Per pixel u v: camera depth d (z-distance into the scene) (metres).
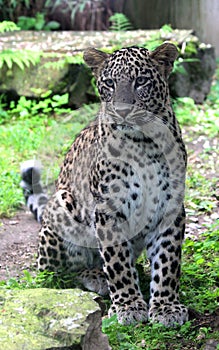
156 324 5.71
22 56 11.69
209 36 16.78
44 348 4.44
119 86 5.75
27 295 5.04
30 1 15.57
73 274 6.80
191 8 16.31
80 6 15.09
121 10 15.73
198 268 6.68
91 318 4.78
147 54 5.95
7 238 7.87
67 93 11.92
